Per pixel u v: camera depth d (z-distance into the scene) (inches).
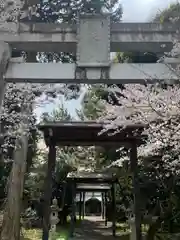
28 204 538.9
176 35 219.5
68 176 544.1
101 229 665.0
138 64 217.9
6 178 471.8
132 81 218.2
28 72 217.2
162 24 222.2
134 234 355.6
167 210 371.6
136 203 347.9
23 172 386.9
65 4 391.5
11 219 366.3
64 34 221.0
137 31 221.3
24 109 382.9
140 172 391.9
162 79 217.6
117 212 656.4
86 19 220.5
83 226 709.3
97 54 214.4
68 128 339.3
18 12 263.6
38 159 623.2
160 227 397.7
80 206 948.6
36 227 538.9
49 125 332.8
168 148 303.9
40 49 229.8
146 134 307.9
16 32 220.5
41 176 557.6
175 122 254.4
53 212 412.2
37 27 221.6
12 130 390.0
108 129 320.5
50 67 217.9
